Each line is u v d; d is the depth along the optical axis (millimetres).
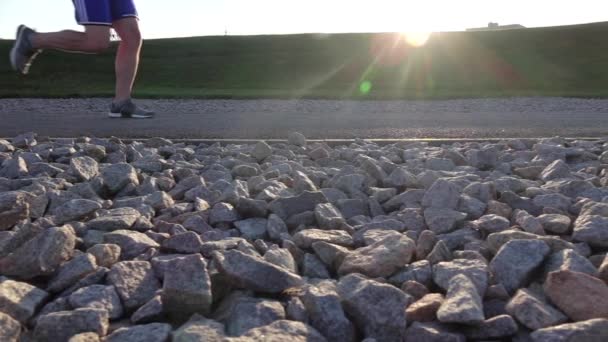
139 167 2982
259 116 7504
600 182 2598
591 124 6141
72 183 2707
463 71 17828
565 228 1928
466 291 1358
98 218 1958
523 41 20047
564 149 3342
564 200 2221
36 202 2188
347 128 5680
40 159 3186
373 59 19453
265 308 1324
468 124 6250
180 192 2518
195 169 3080
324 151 3400
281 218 2150
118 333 1234
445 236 1895
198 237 1778
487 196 2334
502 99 11953
